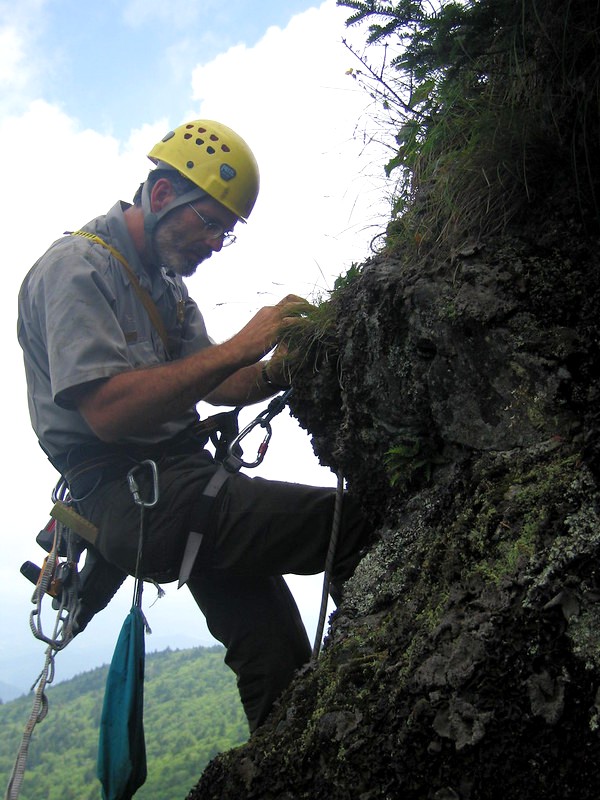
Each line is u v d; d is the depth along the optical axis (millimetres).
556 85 1968
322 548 2420
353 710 1669
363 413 2242
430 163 2307
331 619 2064
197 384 2469
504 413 1857
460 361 1939
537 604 1472
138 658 2230
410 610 1776
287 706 1869
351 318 2258
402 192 2469
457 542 1715
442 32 2223
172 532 2432
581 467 1604
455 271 1998
